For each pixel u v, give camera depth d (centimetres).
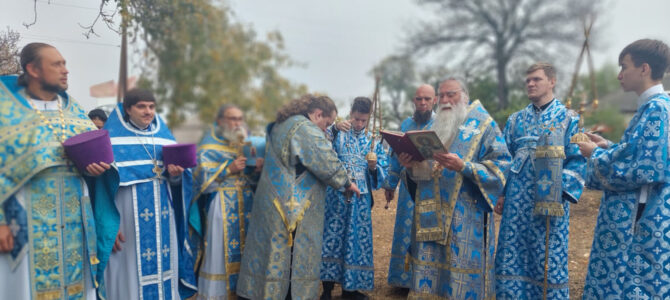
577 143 310
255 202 379
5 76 288
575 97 549
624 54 289
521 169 374
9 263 272
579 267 516
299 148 364
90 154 280
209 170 381
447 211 351
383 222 734
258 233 371
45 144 280
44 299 277
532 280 371
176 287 354
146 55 445
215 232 384
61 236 284
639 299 274
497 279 380
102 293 308
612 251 290
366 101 453
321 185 379
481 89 1452
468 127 357
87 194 302
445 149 322
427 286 359
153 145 345
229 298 383
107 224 312
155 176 341
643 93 285
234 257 388
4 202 269
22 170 272
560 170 352
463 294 343
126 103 338
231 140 390
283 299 362
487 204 352
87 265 297
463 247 347
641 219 278
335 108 395
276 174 369
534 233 368
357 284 427
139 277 329
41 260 277
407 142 334
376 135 461
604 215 297
